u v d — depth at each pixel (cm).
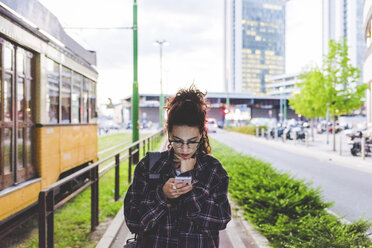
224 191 153
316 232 365
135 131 1235
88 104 787
